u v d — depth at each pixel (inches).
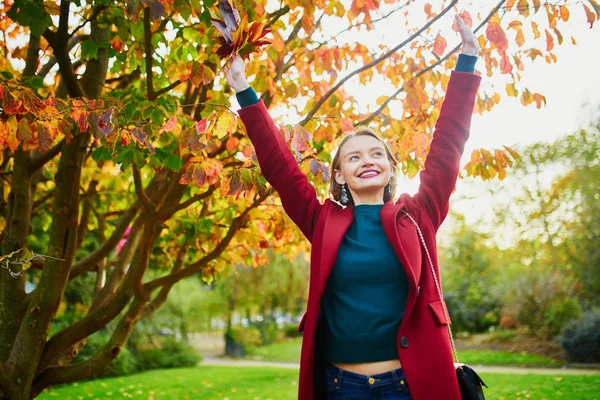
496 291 708.7
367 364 69.6
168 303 671.8
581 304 612.7
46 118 105.9
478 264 768.3
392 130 141.5
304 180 80.4
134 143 122.5
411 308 67.7
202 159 113.1
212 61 131.8
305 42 158.1
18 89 102.3
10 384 146.3
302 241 207.5
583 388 349.4
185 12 114.0
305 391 70.6
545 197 597.9
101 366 159.8
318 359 73.4
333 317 72.3
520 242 629.9
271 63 153.8
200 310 738.2
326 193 152.1
